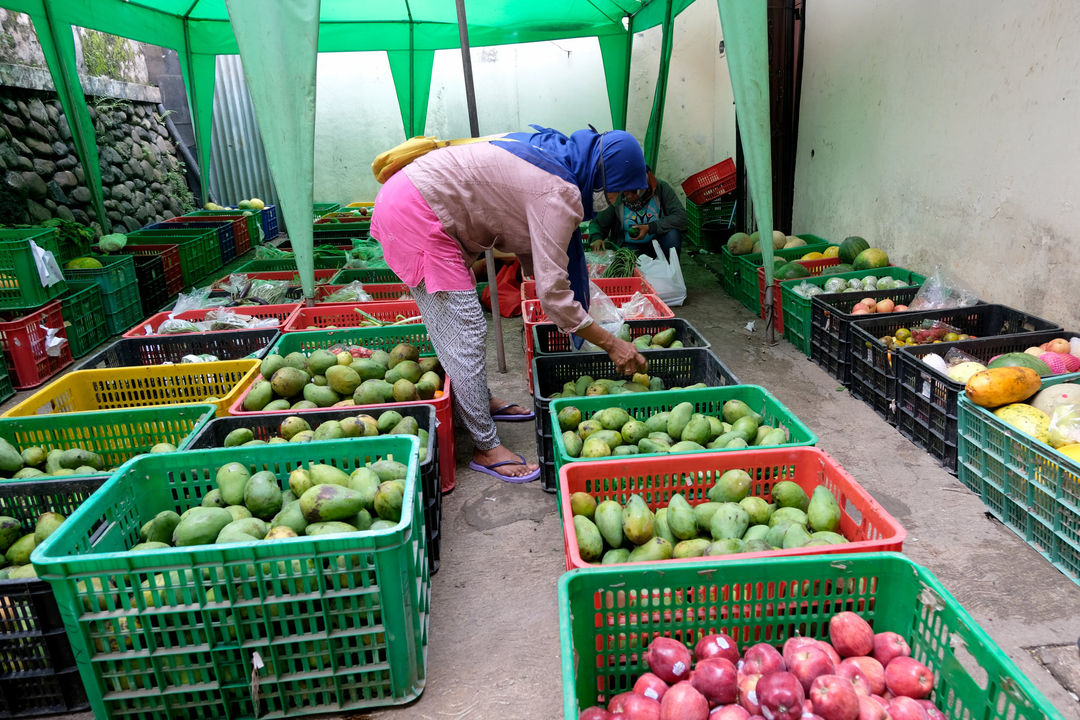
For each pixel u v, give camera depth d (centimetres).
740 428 279
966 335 420
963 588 254
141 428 305
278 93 377
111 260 604
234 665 197
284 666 202
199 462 251
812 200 665
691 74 912
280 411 305
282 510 224
